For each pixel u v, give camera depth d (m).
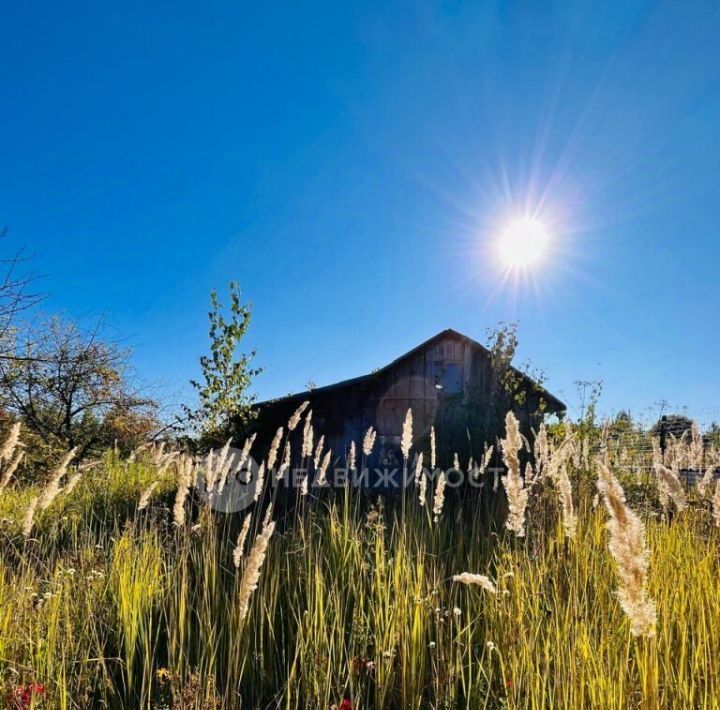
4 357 13.64
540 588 3.36
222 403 9.34
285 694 2.96
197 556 4.38
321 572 4.19
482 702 2.70
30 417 14.60
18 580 3.95
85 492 8.12
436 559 4.23
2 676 2.86
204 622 3.39
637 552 1.75
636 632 1.80
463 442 8.80
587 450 7.33
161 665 3.32
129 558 4.40
